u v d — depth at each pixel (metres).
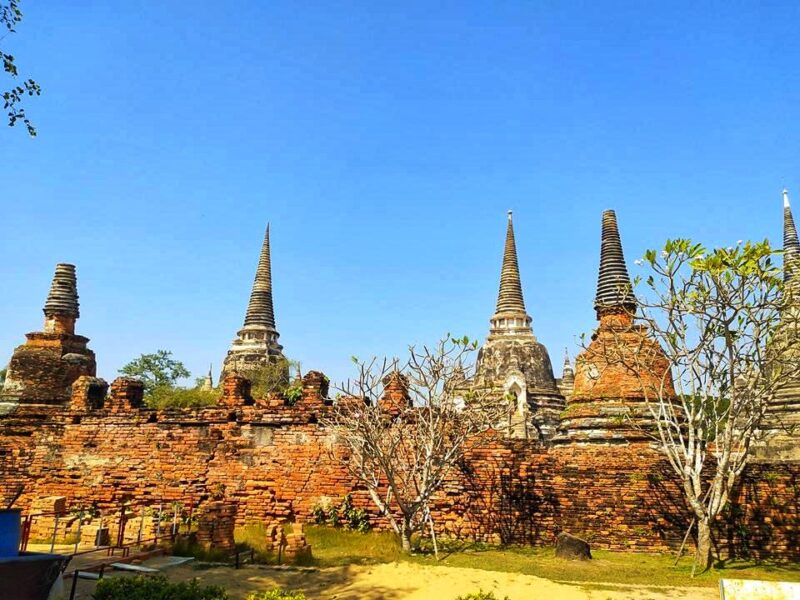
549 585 14.29
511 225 46.47
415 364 19.73
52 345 27.08
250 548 17.95
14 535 11.16
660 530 19.09
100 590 11.27
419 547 19.11
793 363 17.39
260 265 53.38
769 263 16.08
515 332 42.94
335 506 21.56
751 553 18.36
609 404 21.16
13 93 13.16
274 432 22.70
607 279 23.84
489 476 20.86
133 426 23.75
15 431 24.81
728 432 16.72
